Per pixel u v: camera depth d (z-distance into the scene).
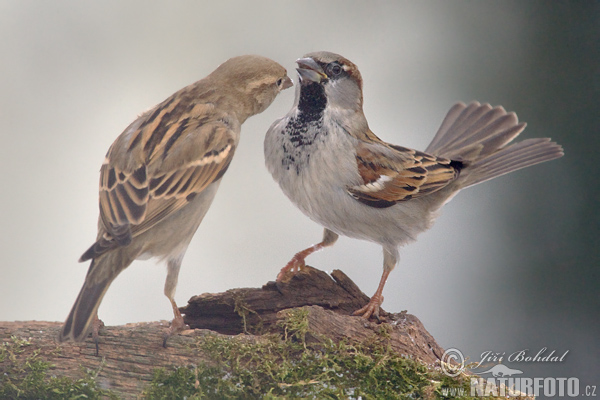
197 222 9.01
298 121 9.83
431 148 12.16
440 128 12.38
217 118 9.47
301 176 9.84
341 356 7.68
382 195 10.02
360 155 9.93
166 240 8.62
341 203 9.90
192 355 7.67
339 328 7.97
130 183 8.44
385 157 10.11
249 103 9.90
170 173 8.62
